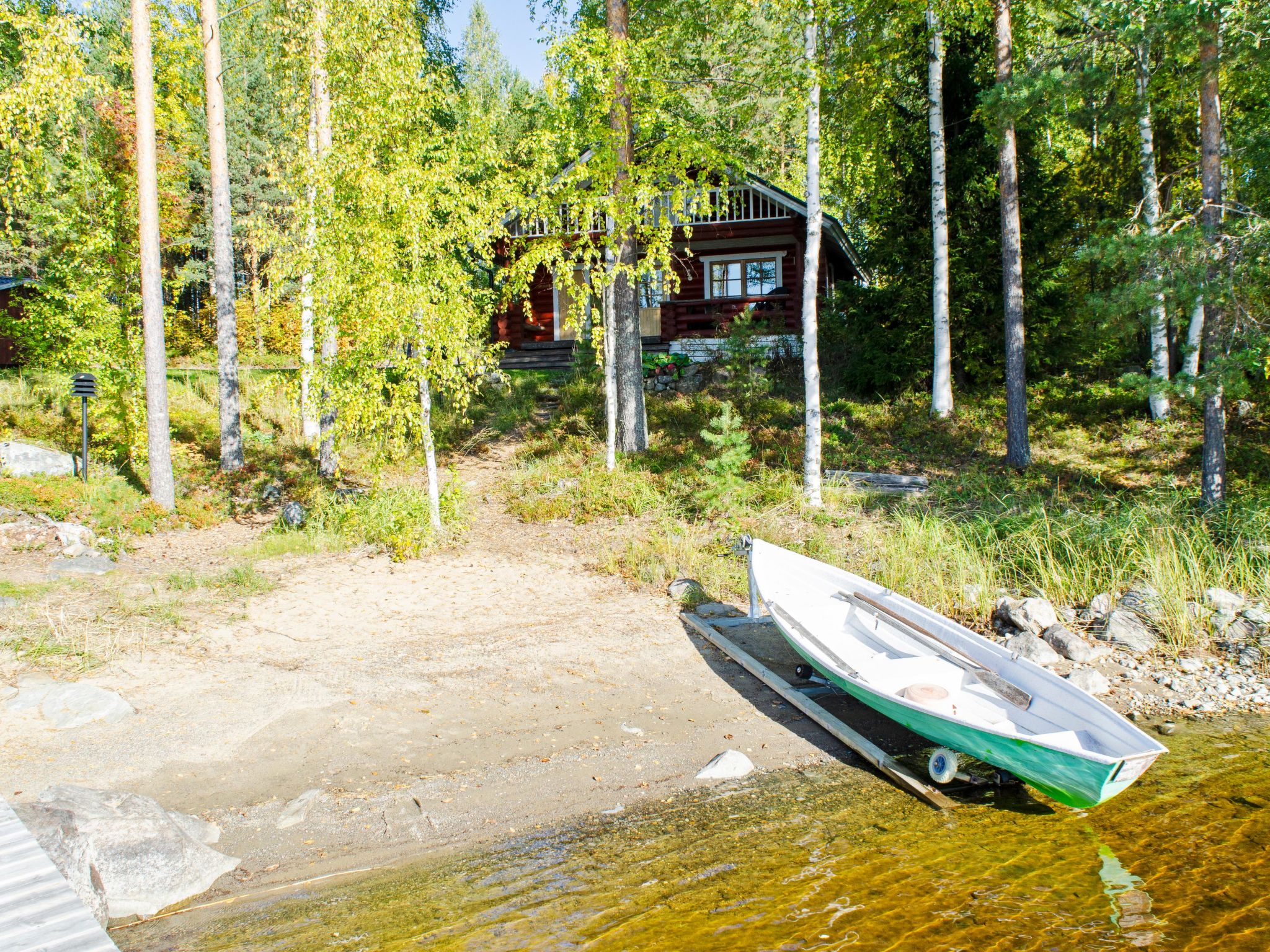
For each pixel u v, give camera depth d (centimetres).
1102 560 977
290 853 500
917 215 1742
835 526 1180
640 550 1116
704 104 1694
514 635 863
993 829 529
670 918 435
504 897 456
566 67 1291
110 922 429
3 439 1429
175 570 1032
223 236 1456
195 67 1678
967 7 1408
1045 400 1681
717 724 693
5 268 2338
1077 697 570
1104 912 436
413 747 635
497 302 1989
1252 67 995
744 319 1872
